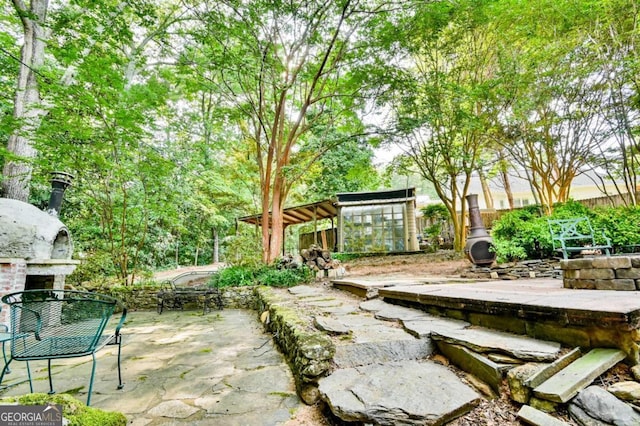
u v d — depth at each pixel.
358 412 1.56
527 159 9.38
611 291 2.76
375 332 2.49
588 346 1.66
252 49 7.12
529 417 1.41
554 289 3.19
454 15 7.66
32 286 5.00
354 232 12.09
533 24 7.53
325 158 14.63
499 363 1.72
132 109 5.78
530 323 1.98
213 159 13.22
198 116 9.80
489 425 1.46
